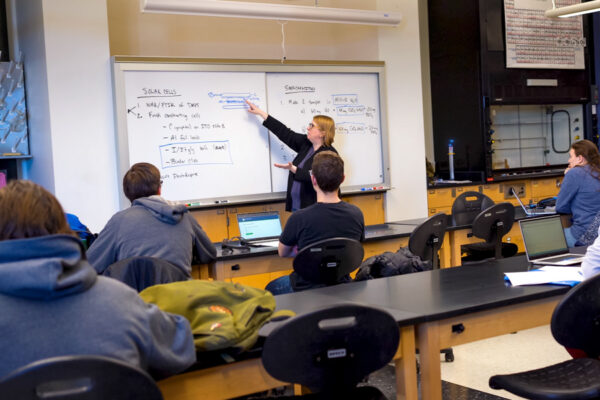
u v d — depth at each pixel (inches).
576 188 177.5
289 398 74.8
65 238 52.4
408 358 82.0
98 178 184.9
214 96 197.0
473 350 153.2
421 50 293.6
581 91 294.8
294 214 129.6
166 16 219.5
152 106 188.1
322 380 64.9
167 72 189.9
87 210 183.6
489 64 267.1
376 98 226.8
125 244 113.8
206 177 196.9
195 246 128.7
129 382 49.0
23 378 45.0
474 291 92.4
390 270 127.3
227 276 146.9
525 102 276.8
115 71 182.7
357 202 226.1
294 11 194.5
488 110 268.2
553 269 104.2
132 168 122.5
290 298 93.4
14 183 54.4
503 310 88.3
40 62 183.6
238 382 72.1
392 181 233.6
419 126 239.3
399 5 232.7
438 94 288.5
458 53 276.2
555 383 78.1
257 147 204.4
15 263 50.0
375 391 74.2
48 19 176.9
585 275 92.6
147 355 55.9
